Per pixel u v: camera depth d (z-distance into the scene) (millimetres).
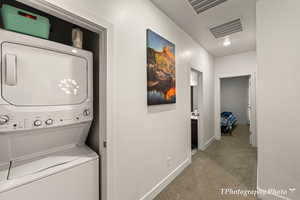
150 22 1735
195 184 2053
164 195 1819
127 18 1414
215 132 4332
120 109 1343
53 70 965
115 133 1282
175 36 2301
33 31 907
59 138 1091
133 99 1488
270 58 1652
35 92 881
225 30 2604
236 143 3963
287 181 1564
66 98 1034
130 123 1452
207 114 3789
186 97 2641
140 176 1584
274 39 1619
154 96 1754
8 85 782
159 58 1842
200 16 2117
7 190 717
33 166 897
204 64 3572
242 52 3869
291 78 1522
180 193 1858
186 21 2256
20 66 822
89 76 1190
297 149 1504
